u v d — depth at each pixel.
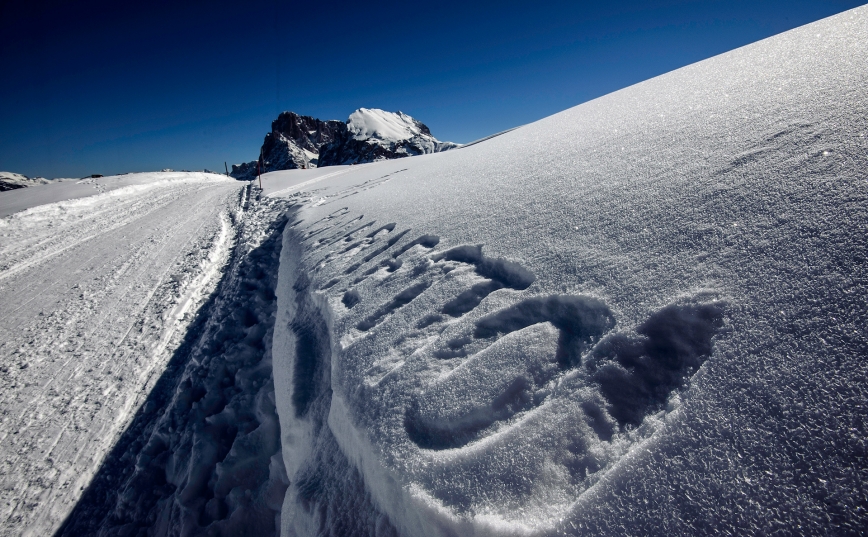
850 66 2.37
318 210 6.77
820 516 0.73
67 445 3.10
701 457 0.88
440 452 1.22
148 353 4.32
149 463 2.78
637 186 2.12
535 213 2.39
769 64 3.29
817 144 1.65
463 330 1.67
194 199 14.82
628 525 0.84
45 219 11.00
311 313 2.97
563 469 1.01
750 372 0.97
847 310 0.98
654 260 1.48
